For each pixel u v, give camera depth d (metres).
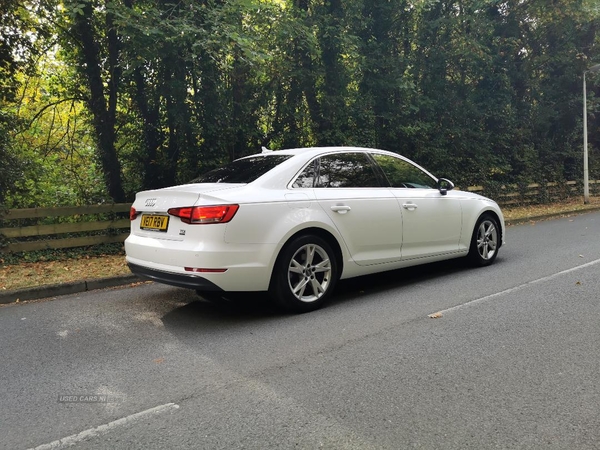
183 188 4.74
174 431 2.68
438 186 6.29
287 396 3.06
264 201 4.52
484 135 17.58
